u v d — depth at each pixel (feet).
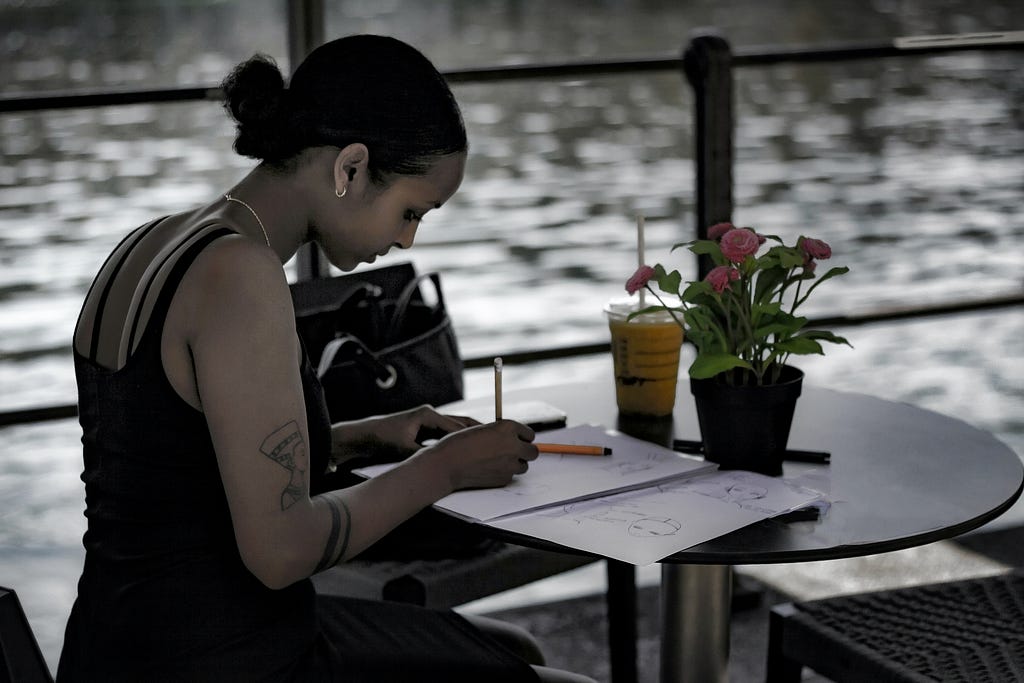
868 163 30.91
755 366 5.28
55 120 38.65
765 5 80.43
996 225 23.61
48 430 13.80
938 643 5.45
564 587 9.27
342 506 4.54
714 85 8.56
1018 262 20.79
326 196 4.67
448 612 5.32
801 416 6.01
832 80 48.03
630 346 5.94
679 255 21.91
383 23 70.49
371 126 4.57
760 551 4.40
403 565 6.41
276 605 4.53
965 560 9.39
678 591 5.73
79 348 4.58
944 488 5.02
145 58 54.39
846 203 26.11
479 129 38.24
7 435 13.61
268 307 4.30
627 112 41.75
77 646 4.59
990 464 5.31
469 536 6.47
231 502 4.31
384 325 7.30
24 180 29.32
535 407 6.09
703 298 5.27
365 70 4.59
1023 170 29.27
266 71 4.60
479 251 22.21
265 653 4.47
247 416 4.25
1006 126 36.24
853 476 5.18
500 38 64.90
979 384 14.60
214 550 4.42
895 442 5.61
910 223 23.95
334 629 4.98
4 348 16.25
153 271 4.39
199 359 4.25
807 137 35.55
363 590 6.31
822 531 4.59
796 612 5.89
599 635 8.52
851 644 5.49
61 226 24.22
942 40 9.37
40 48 57.31
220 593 4.42
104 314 4.53
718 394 5.20
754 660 8.06
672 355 5.96
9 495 11.94
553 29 69.05
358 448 5.65
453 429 5.68
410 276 7.87
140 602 4.40
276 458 4.29
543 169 31.17
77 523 11.30
